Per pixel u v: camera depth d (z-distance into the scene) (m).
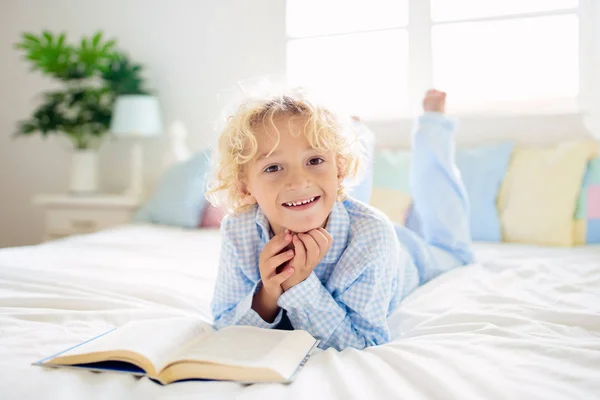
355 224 0.87
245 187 0.85
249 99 0.83
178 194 2.25
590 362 0.62
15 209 3.09
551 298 1.00
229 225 0.88
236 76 2.69
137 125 2.48
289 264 0.77
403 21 2.44
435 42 2.36
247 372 0.59
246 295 0.88
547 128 2.15
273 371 0.58
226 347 0.66
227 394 0.56
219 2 2.71
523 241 1.83
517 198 1.87
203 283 1.22
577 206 1.81
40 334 0.77
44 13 3.02
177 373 0.61
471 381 0.57
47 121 2.59
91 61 2.55
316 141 0.75
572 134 2.12
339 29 2.54
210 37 2.73
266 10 2.62
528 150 2.01
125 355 0.62
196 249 1.64
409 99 2.40
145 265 1.38
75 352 0.64
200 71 2.75
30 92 3.04
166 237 1.89
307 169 0.76
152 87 2.83
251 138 0.76
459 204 1.44
